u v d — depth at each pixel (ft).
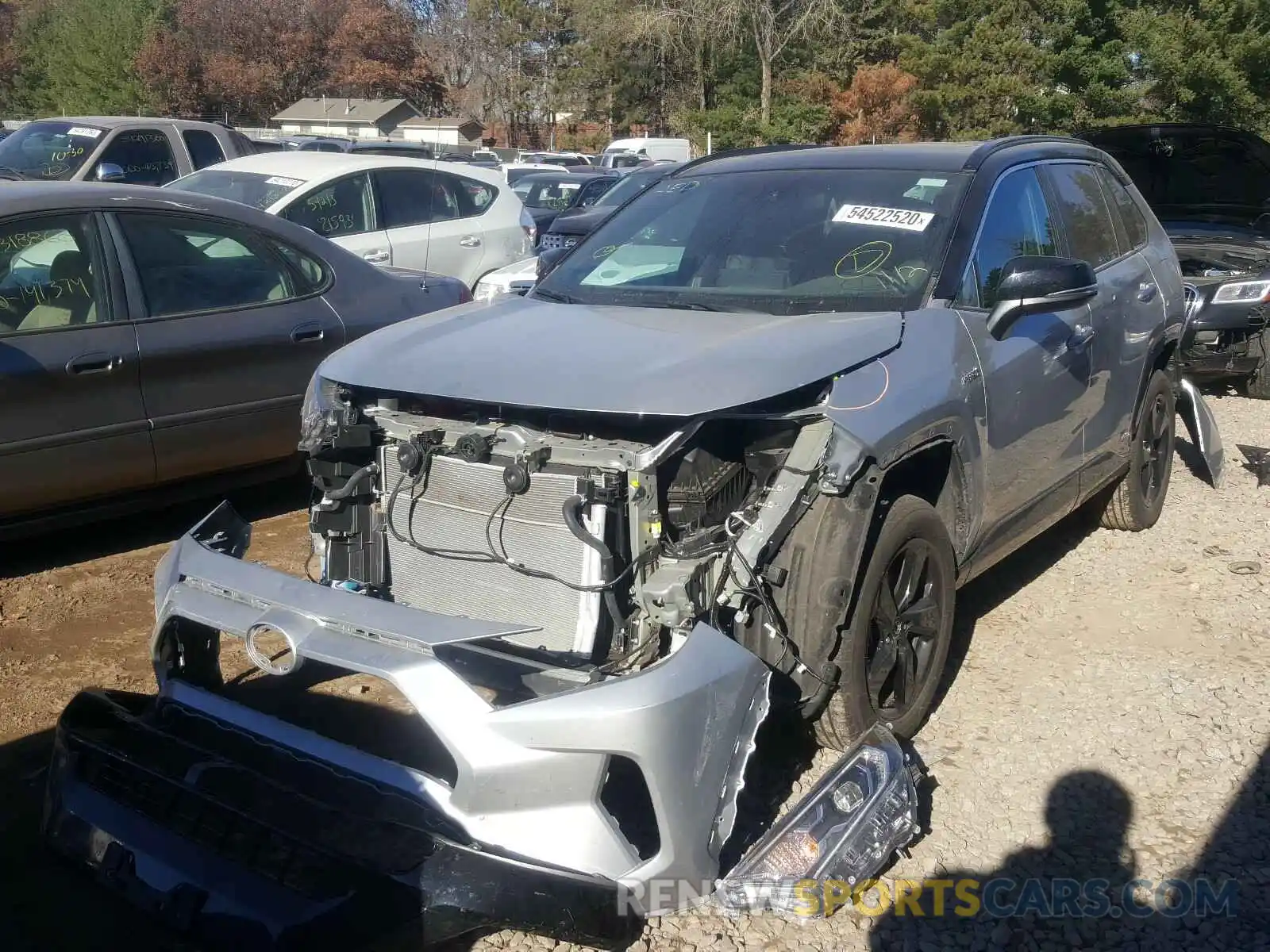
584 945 8.43
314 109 176.24
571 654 9.78
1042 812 11.24
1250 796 11.51
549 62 209.05
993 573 17.37
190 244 17.83
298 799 9.04
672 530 9.84
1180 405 20.83
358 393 11.16
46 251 16.24
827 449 9.95
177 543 10.67
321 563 11.34
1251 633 15.21
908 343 11.40
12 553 17.60
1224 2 90.38
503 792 8.48
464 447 10.12
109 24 162.71
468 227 32.48
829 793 9.57
